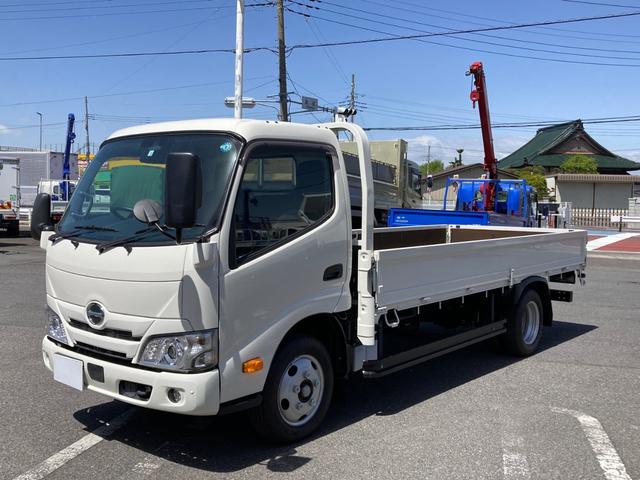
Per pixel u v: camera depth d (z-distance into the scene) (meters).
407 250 4.90
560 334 8.34
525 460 4.20
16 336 7.50
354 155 10.93
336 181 4.64
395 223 14.01
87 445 4.35
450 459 4.20
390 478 3.90
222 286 3.76
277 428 4.24
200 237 3.71
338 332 4.73
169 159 3.44
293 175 4.31
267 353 4.06
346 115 8.24
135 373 3.78
